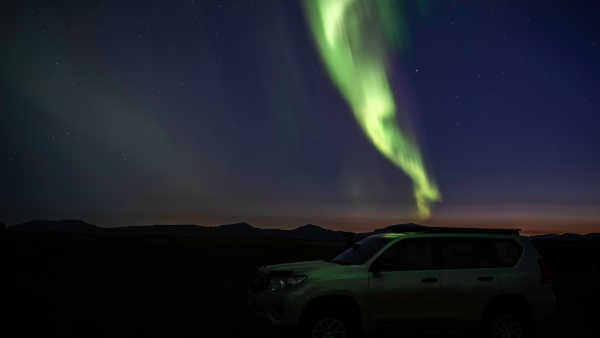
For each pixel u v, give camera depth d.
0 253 19.92
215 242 43.75
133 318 8.22
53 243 28.94
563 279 18.69
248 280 14.82
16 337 6.54
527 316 6.40
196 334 7.01
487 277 6.30
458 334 6.07
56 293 11.17
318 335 5.59
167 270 18.02
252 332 7.21
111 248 29.34
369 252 6.30
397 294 5.87
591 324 8.52
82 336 6.70
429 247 6.32
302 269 5.90
